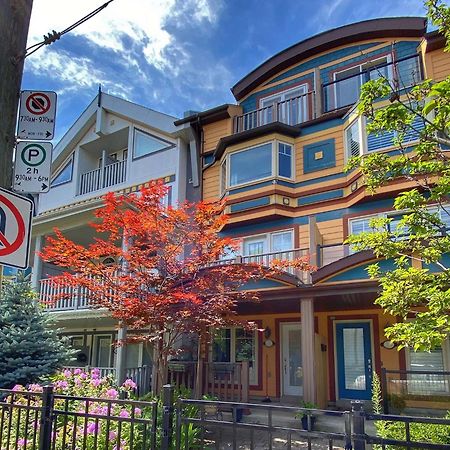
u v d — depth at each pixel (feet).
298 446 21.27
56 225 44.50
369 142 36.11
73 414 12.96
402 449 15.06
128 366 42.47
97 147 57.57
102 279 27.09
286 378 39.19
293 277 30.89
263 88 48.88
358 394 35.78
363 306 35.86
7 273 35.58
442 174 18.12
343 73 43.62
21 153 10.77
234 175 43.32
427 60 37.37
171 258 26.20
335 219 38.50
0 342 30.53
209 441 21.91
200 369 30.35
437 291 17.06
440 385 32.32
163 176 48.03
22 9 10.41
